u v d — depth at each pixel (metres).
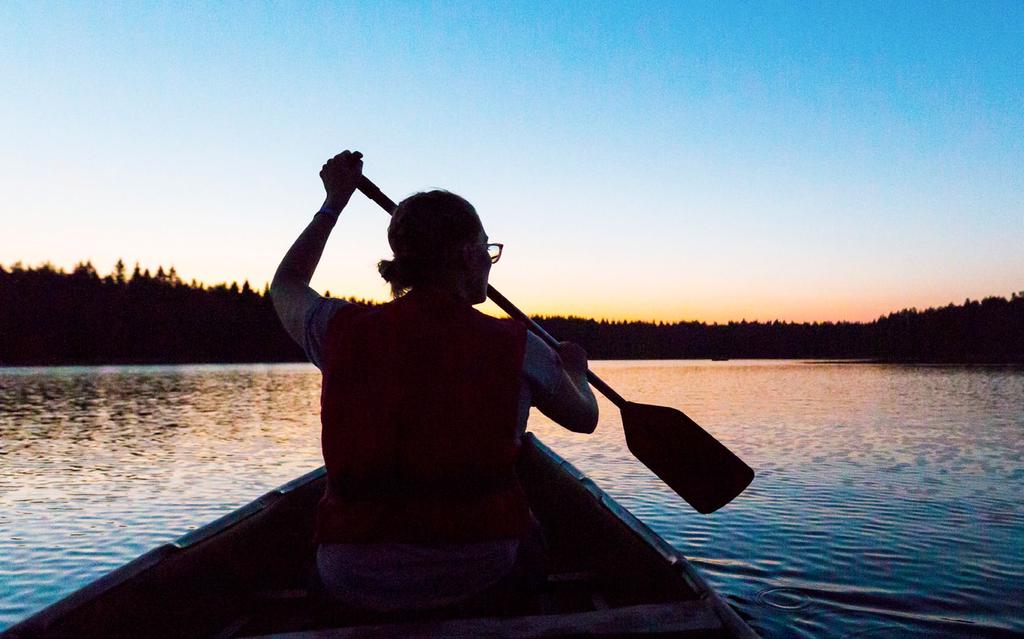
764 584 4.14
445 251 1.11
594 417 1.22
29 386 32.38
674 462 2.01
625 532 2.09
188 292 83.50
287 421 16.27
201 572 1.69
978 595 3.93
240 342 83.19
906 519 5.75
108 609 1.31
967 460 9.26
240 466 9.16
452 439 1.01
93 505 6.66
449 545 1.03
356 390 1.03
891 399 23.73
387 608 1.04
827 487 7.23
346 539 1.03
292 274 1.21
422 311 1.07
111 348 76.31
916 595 3.94
